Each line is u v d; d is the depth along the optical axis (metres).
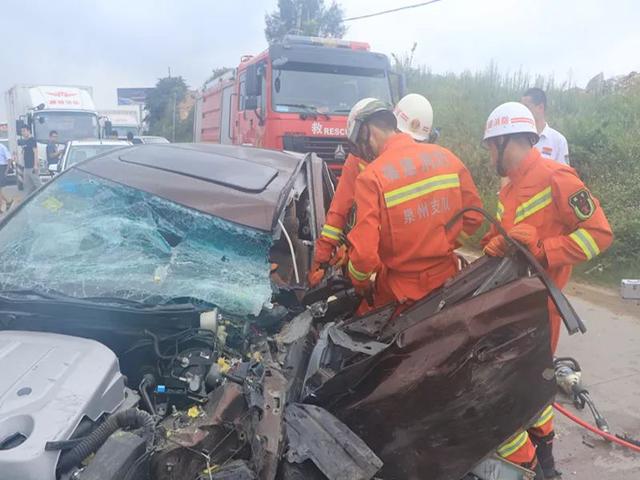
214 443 1.99
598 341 5.09
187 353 2.38
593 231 2.63
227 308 2.52
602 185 8.02
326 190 4.55
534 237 2.50
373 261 2.76
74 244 2.86
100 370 2.08
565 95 11.73
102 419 2.00
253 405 2.06
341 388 2.34
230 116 11.57
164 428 1.97
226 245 2.83
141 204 3.02
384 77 9.35
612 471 3.32
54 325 2.48
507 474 2.60
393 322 2.70
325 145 8.79
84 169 3.40
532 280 2.29
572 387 3.97
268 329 2.82
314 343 2.71
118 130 25.22
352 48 9.62
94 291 2.52
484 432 2.33
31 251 2.83
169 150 3.72
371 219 2.75
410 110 3.24
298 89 8.84
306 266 3.63
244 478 1.93
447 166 2.93
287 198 3.10
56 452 1.74
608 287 6.68
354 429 2.35
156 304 2.46
